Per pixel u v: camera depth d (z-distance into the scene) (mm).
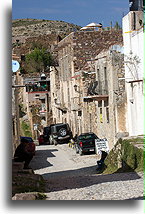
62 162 25906
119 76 26375
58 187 13617
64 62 44531
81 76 35438
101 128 30625
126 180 14219
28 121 59562
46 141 43094
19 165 16906
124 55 24625
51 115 55656
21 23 143375
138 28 23047
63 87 45750
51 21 143000
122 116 26141
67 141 41375
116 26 41219
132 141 18328
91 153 29516
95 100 30422
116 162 18891
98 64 30547
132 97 24172
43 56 81875
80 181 15008
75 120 39906
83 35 39844
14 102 26844
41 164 25422
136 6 23438
